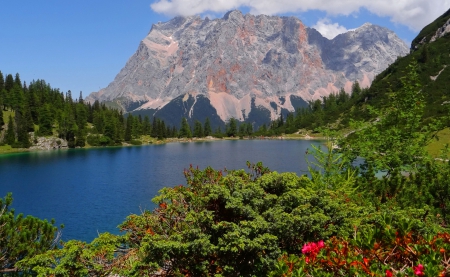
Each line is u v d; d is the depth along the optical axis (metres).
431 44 162.00
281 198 7.59
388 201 9.56
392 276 3.66
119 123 194.88
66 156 121.31
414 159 15.74
